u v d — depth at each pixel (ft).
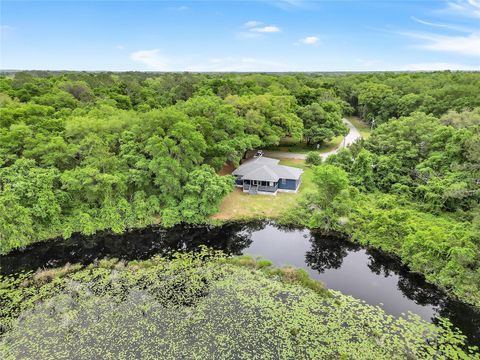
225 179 101.60
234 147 120.26
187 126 100.01
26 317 59.21
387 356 51.65
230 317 59.47
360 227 89.30
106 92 204.33
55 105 153.48
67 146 97.60
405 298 66.69
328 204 95.04
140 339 54.19
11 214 82.02
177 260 78.74
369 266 79.10
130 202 100.07
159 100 214.28
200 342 53.72
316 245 88.53
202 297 64.95
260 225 99.30
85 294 65.62
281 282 70.18
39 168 92.22
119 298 64.44
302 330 56.70
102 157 96.12
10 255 81.92
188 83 236.84
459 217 92.32
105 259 78.74
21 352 51.47
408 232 81.05
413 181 115.03
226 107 129.39
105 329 56.29
